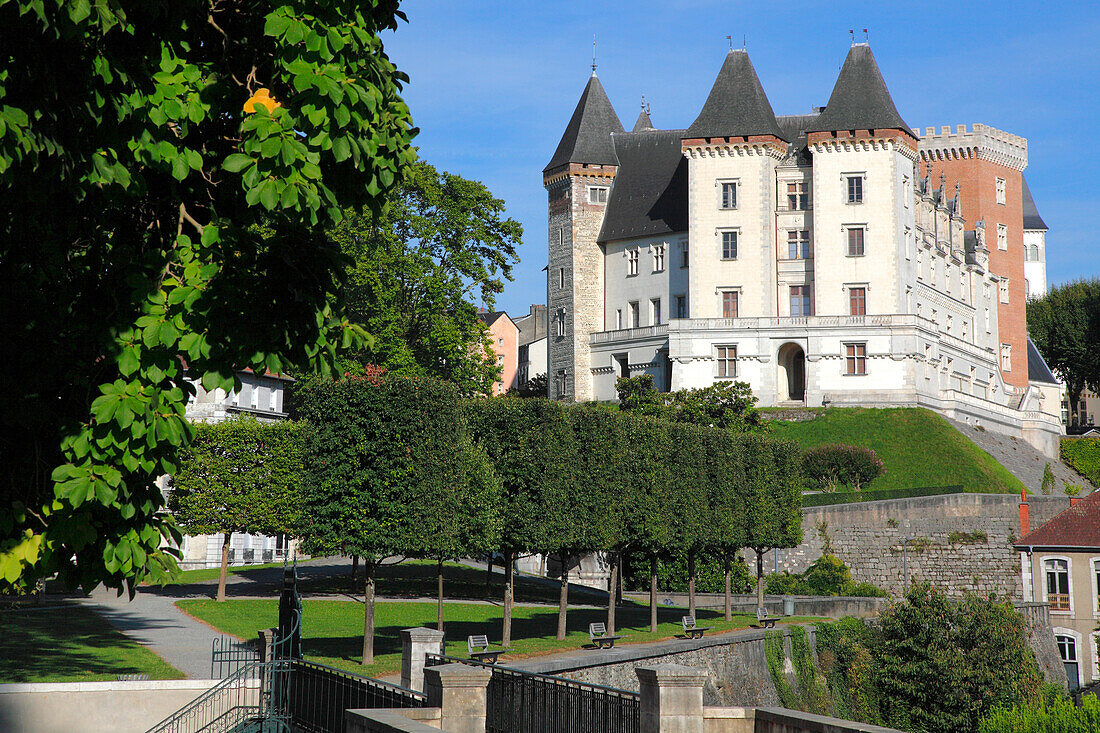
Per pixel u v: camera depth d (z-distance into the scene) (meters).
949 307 105.75
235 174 12.30
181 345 11.21
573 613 47.34
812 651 46.97
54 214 11.35
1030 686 46.25
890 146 91.12
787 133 102.50
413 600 47.38
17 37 9.86
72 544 11.02
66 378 11.54
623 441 42.22
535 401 38.62
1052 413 123.75
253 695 21.19
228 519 46.31
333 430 32.50
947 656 45.12
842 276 91.44
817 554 68.50
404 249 68.12
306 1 11.27
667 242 99.12
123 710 20.05
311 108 11.00
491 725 20.45
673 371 92.75
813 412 88.31
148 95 11.17
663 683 16.73
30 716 19.33
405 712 17.25
